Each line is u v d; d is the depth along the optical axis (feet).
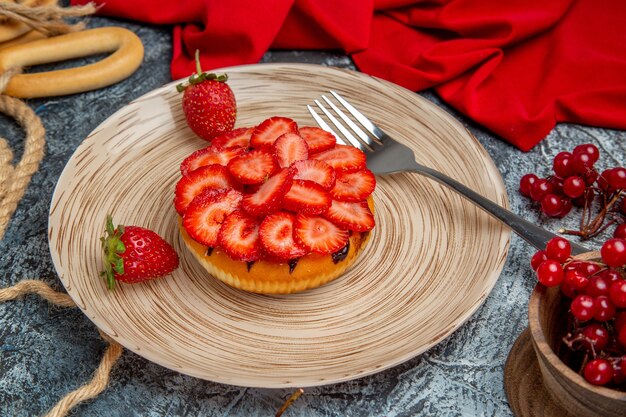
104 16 2.84
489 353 2.06
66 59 2.70
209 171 2.14
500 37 2.65
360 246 2.12
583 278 1.86
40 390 2.03
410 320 2.06
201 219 2.08
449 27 2.67
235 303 2.10
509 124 2.46
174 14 2.74
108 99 2.60
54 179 2.41
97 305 2.04
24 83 2.55
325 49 2.76
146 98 2.40
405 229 2.22
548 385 1.88
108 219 2.01
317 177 2.10
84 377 2.04
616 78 2.53
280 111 2.46
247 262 2.06
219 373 1.94
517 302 2.14
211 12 2.64
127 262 2.03
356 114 2.43
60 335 2.11
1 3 2.54
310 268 2.07
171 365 1.93
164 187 2.30
